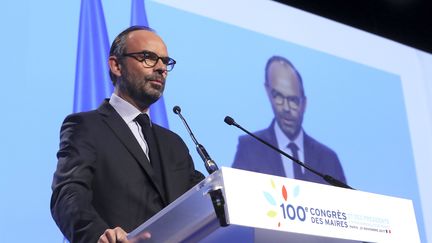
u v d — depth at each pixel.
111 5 6.88
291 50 8.06
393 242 3.80
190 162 4.85
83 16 6.63
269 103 7.57
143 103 4.91
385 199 3.88
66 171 4.21
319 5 9.14
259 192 3.33
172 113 6.84
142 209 4.29
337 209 3.62
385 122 8.35
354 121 8.12
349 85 8.30
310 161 7.55
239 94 7.41
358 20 9.44
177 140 4.91
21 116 5.91
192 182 4.73
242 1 7.91
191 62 7.22
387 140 8.26
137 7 7.05
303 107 7.81
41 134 5.96
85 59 6.49
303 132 7.67
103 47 6.65
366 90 8.41
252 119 7.37
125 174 4.36
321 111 7.93
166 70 4.97
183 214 3.37
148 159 4.60
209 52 7.40
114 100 4.86
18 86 6.00
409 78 8.87
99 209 4.26
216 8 7.66
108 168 4.35
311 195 3.53
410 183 8.19
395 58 8.87
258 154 7.22
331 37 8.46
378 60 8.71
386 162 8.12
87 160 4.26
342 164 7.78
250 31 7.83
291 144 7.51
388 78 8.68
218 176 3.27
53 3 6.49
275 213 3.34
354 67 8.47
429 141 8.61
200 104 7.08
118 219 4.22
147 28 5.10
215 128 7.06
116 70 4.98
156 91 4.87
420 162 8.39
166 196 4.44
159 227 3.41
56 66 6.29
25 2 6.33
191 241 3.42
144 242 3.46
